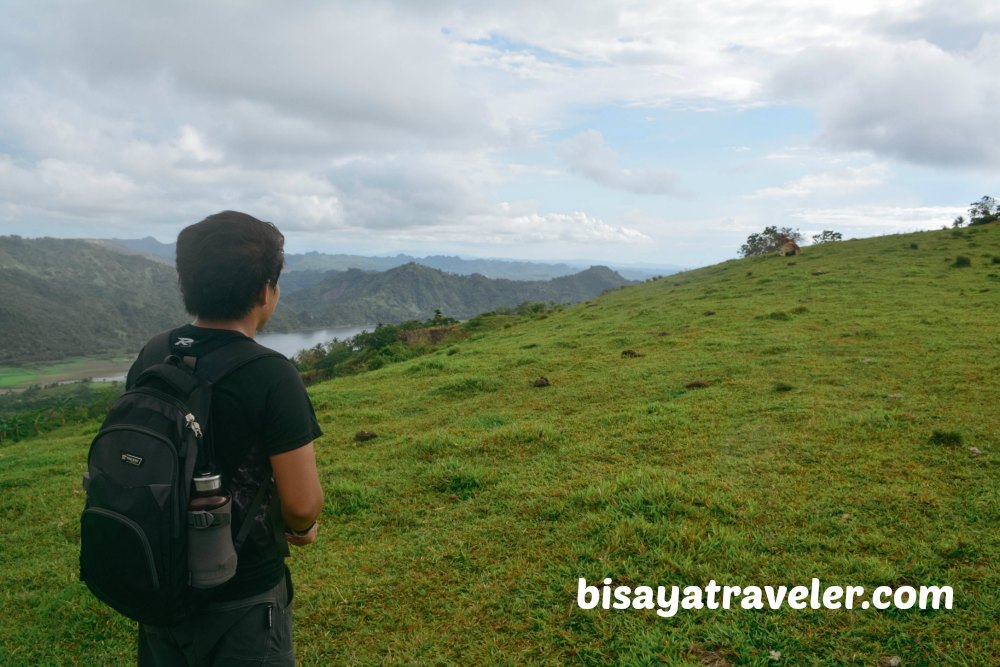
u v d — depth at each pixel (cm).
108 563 184
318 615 473
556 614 440
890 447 712
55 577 627
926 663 358
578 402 1168
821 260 3206
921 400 903
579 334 2148
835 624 400
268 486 217
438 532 603
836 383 1062
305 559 584
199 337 218
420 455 880
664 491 603
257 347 219
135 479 187
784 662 370
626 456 776
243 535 209
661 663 376
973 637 375
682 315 2234
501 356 1898
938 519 527
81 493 980
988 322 1525
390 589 502
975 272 2441
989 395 905
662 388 1177
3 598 587
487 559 534
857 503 570
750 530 531
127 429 193
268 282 229
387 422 1220
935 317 1644
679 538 518
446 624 445
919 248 3188
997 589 418
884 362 1184
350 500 707
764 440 777
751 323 1859
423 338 4978
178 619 198
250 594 213
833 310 1931
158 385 206
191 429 196
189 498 194
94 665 455
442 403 1350
